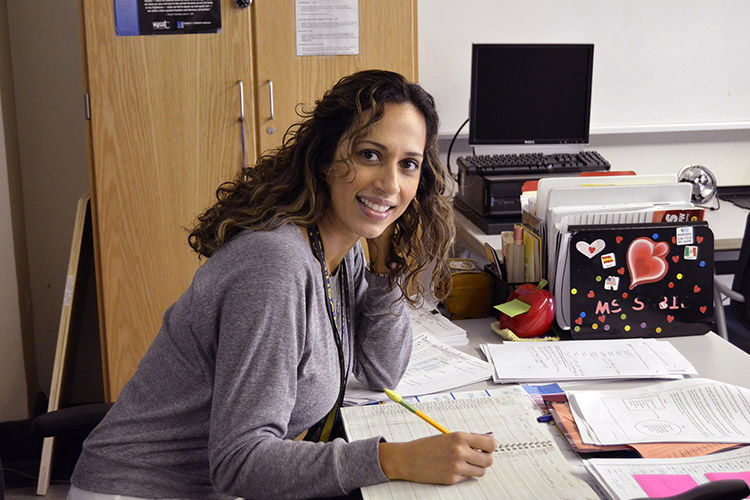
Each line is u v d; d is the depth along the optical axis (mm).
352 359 1416
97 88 2406
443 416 1256
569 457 1166
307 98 2492
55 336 3037
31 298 2988
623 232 1682
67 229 2977
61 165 2924
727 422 1228
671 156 3287
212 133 2469
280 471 1006
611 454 1181
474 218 2693
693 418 1244
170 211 2500
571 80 2854
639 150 3260
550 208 1748
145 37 2393
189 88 2436
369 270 1432
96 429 1200
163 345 1168
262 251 1058
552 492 1017
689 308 1709
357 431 1206
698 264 1701
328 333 1168
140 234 2504
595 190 1761
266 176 1242
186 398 1150
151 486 1152
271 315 1030
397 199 1162
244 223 1136
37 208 2938
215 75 2436
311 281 1086
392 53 2504
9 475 2643
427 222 1383
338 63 2484
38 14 2805
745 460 1093
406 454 1039
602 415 1256
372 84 1122
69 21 2830
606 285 1688
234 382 1024
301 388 1146
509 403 1298
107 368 2586
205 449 1180
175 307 1169
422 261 1413
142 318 2553
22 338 2822
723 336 2451
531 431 1196
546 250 1769
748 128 3240
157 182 2479
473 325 1823
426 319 1812
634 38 3111
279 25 2436
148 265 2523
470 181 2738
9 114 2758
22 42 2814
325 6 2441
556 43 2881
